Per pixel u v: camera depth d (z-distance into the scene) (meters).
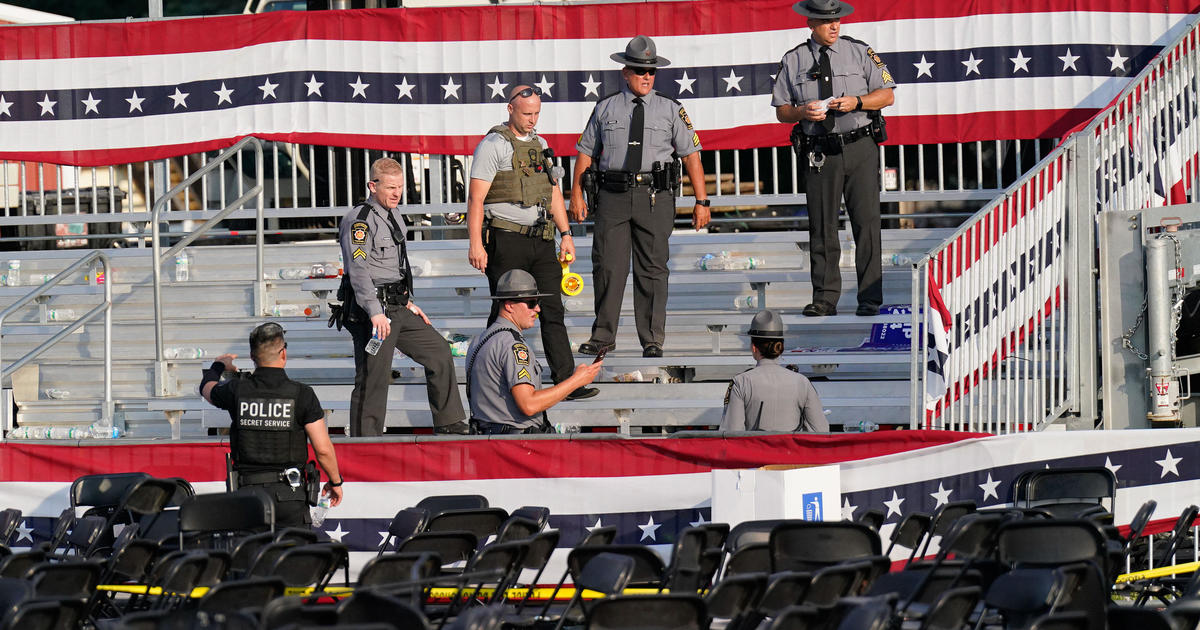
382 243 35.75
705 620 19.61
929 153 50.03
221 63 50.97
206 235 50.50
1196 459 32.94
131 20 51.44
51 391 44.88
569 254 38.56
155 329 44.78
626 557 21.61
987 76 48.19
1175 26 47.44
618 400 39.97
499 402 35.00
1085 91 47.78
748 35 49.19
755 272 44.22
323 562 23.97
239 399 31.20
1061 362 36.66
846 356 40.50
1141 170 40.00
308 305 47.84
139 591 26.50
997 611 23.42
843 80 40.31
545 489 34.78
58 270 50.88
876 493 33.59
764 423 34.19
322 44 50.50
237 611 18.50
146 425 43.91
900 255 46.34
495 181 37.22
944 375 36.03
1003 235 36.81
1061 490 30.69
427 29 50.25
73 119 51.66
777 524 26.27
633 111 39.34
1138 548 33.28
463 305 46.69
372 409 35.97
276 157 50.97
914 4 48.47
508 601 31.98
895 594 19.98
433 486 35.06
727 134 49.38
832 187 40.72
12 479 36.28
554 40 49.91
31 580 22.67
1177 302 36.06
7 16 61.53
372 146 50.41
